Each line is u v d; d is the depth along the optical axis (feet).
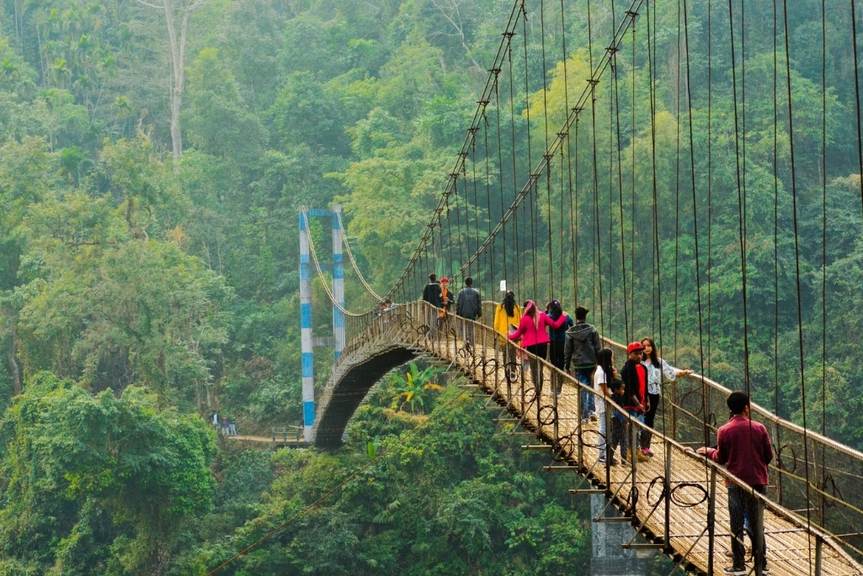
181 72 330.13
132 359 232.73
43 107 312.09
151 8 361.10
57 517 202.90
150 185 251.19
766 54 251.19
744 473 41.73
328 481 200.23
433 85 293.43
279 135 312.91
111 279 225.76
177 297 230.68
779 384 202.69
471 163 241.35
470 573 188.65
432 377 215.51
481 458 199.21
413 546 191.11
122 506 193.06
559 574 184.24
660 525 46.68
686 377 60.34
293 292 276.21
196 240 281.13
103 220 234.17
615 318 215.10
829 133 243.40
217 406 255.91
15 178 253.65
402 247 239.71
